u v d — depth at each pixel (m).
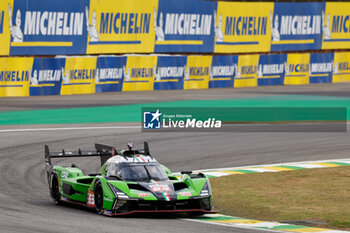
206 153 79.44
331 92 165.50
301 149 82.81
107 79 155.88
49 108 120.81
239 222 43.81
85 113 114.75
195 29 174.38
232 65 179.38
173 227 40.91
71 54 152.12
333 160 75.12
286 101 141.00
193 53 181.50
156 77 165.00
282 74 190.50
